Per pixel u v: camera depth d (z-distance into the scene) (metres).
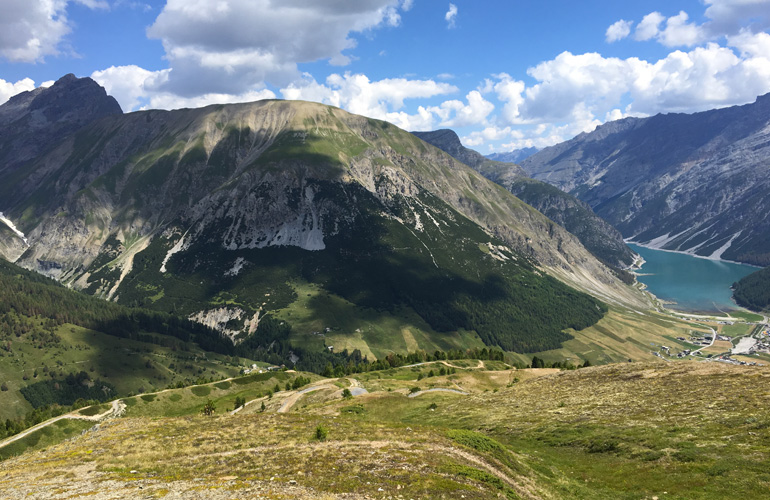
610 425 51.66
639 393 61.88
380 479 31.97
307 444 42.34
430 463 35.88
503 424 62.00
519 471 39.91
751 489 31.92
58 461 40.34
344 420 57.12
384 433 47.06
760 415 43.75
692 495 33.16
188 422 57.19
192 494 29.05
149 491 30.06
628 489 36.44
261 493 28.84
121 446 44.59
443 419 71.94
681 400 54.50
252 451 40.62
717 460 37.22
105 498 28.80
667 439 43.62
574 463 44.41
